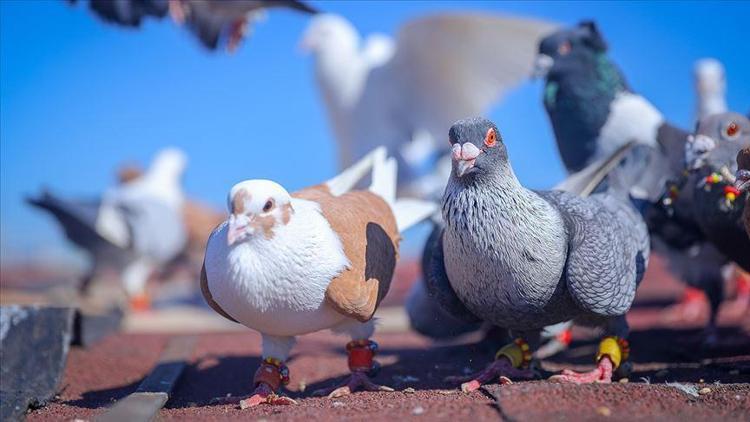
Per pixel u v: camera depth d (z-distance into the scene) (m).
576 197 1.00
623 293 0.97
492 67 1.63
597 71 1.36
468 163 0.91
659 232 1.33
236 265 0.91
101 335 1.49
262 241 0.91
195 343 1.41
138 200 2.30
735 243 1.13
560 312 0.98
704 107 1.84
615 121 1.35
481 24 1.57
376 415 0.84
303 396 1.03
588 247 0.95
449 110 1.73
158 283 2.80
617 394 0.88
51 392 1.04
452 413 0.83
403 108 1.76
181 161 2.48
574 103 1.36
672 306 1.90
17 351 1.08
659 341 1.39
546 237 0.93
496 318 0.99
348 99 1.78
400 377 1.13
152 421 0.89
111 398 1.05
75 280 2.60
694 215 1.26
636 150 1.31
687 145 1.11
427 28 1.62
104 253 2.27
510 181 0.93
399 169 1.76
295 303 0.93
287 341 1.00
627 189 1.12
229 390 1.09
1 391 1.01
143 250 2.29
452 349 1.32
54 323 1.12
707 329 1.38
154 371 1.13
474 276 0.95
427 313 1.29
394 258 1.03
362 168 1.13
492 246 0.93
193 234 2.38
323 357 1.29
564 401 0.85
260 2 1.37
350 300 0.93
